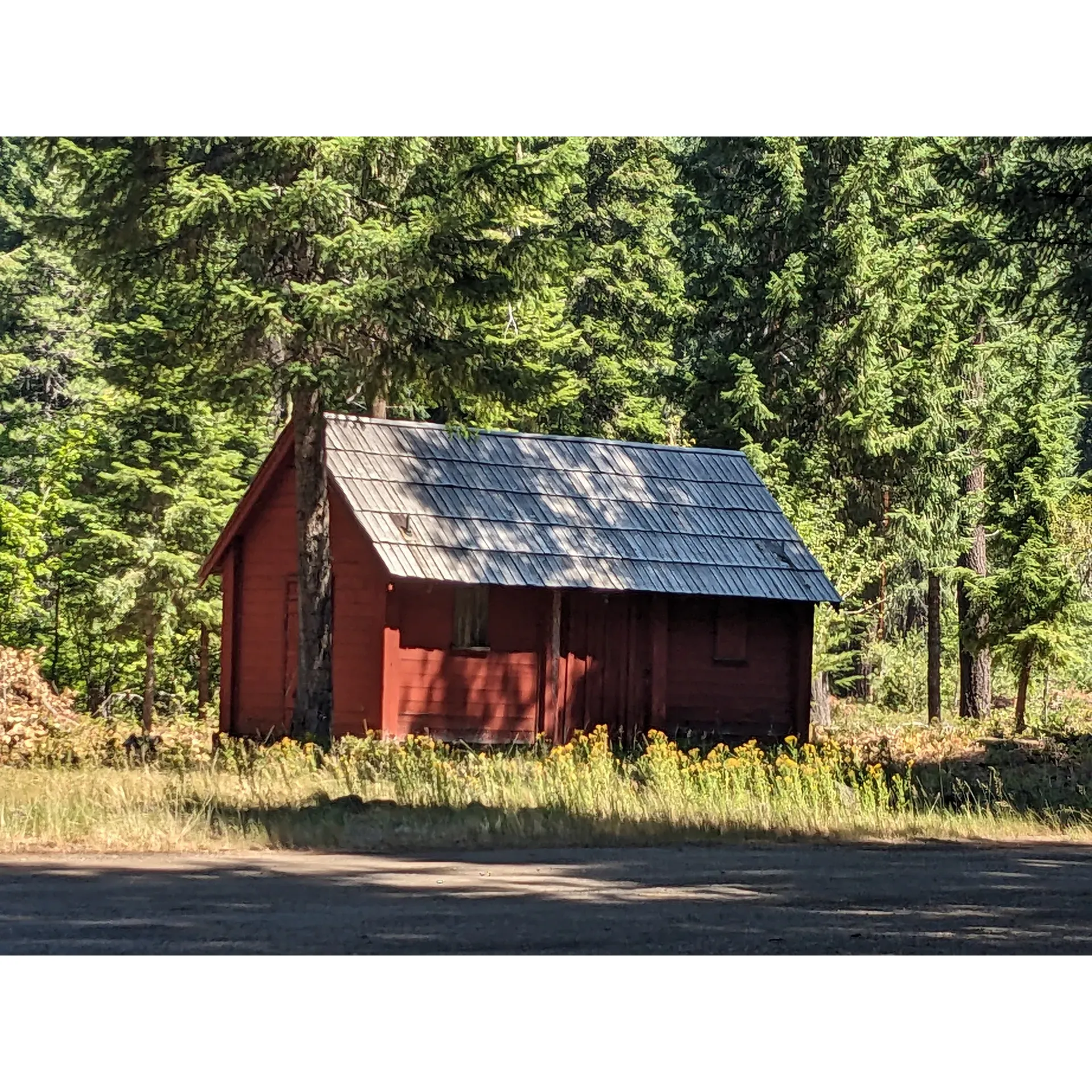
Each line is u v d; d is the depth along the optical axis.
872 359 65.31
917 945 16.34
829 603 51.44
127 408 54.22
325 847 24.84
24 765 38.50
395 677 45.06
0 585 59.09
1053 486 60.00
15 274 72.56
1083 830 30.08
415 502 46.16
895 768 38.31
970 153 63.88
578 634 48.16
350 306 39.09
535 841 26.61
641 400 73.62
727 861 24.45
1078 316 43.53
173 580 53.25
